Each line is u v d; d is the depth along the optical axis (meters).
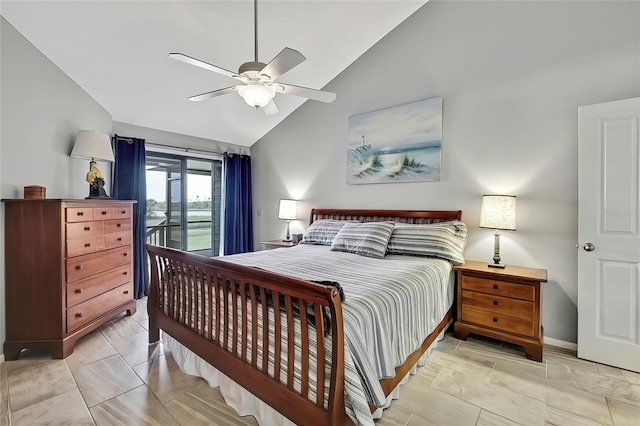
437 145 3.11
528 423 1.62
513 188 2.71
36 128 2.51
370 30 3.35
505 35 2.72
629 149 2.09
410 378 2.02
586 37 2.36
